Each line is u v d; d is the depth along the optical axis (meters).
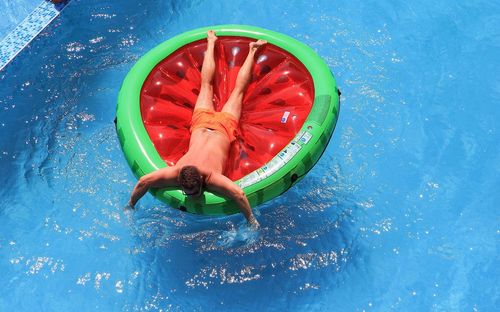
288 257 6.29
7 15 9.04
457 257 6.24
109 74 8.24
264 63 7.13
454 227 6.48
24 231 6.61
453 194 6.76
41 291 6.16
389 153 7.15
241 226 6.51
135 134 6.23
